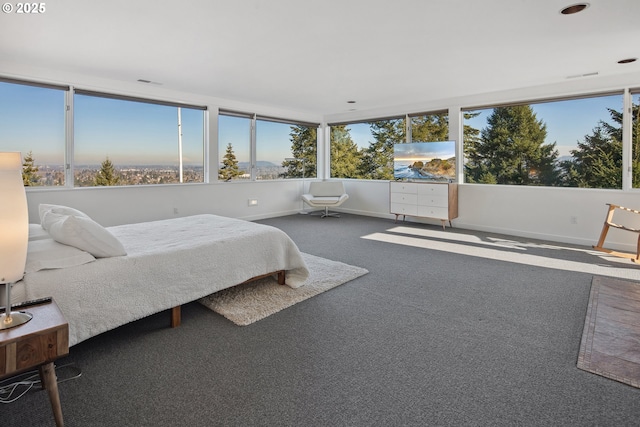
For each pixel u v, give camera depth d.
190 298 2.49
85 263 2.05
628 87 4.52
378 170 7.64
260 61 3.97
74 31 3.10
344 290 3.14
